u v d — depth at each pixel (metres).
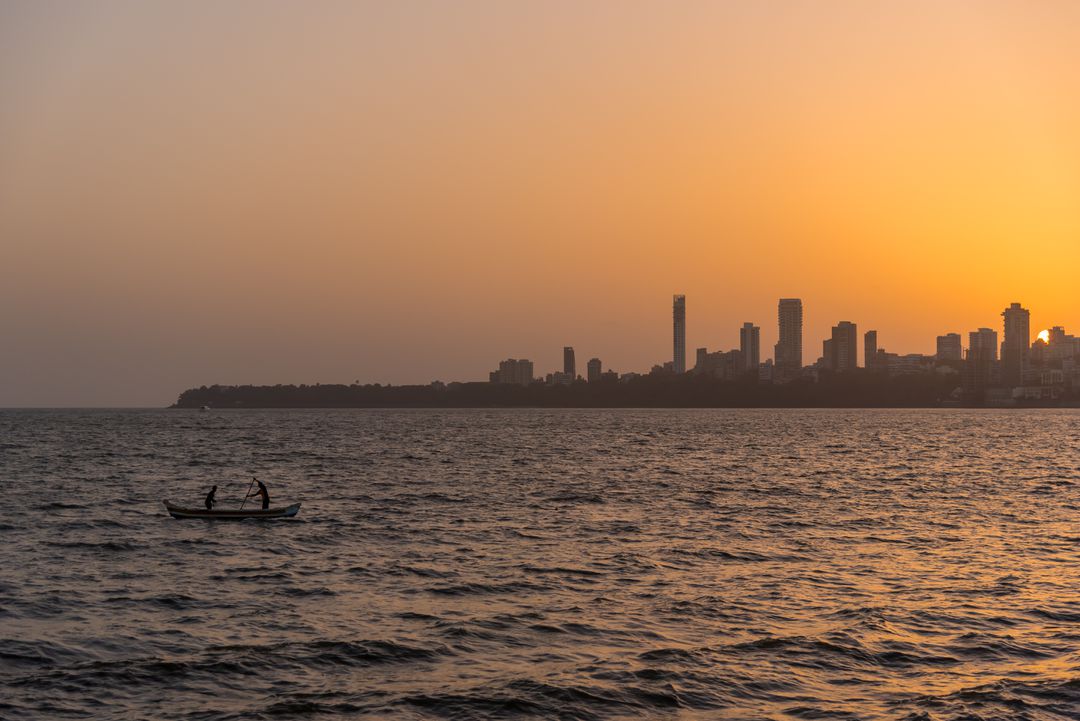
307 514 60.50
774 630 30.62
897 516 59.69
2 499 69.56
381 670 26.80
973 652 28.19
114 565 42.38
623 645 29.14
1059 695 24.50
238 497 72.44
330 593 36.44
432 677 26.17
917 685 25.41
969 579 38.69
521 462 110.69
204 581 38.75
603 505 65.81
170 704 24.09
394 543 48.53
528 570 40.81
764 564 42.28
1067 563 42.47
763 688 25.22
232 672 26.53
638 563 42.53
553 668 26.91
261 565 42.31
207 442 161.62
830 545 47.66
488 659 27.80
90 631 30.61
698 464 108.00
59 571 40.81
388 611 33.50
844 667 26.89
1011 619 31.88
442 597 35.69
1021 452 133.38
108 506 65.50
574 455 124.62
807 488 79.06
